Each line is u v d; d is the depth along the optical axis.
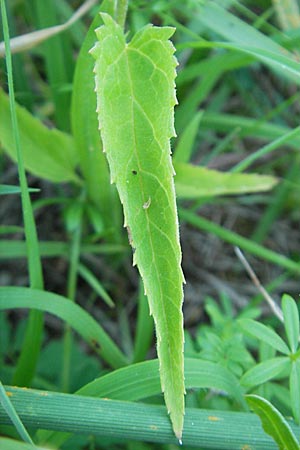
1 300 0.21
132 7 0.25
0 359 0.25
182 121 0.29
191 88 0.31
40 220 0.31
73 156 0.26
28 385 0.23
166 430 0.19
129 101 0.18
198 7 0.25
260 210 0.33
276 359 0.20
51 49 0.27
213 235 0.32
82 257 0.30
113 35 0.19
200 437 0.19
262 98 0.33
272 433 0.19
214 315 0.23
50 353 0.26
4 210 0.31
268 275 0.31
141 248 0.18
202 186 0.26
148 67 0.19
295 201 0.32
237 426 0.19
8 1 0.28
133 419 0.19
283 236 0.32
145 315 0.24
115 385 0.20
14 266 0.30
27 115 0.25
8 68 0.20
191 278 0.31
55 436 0.20
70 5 0.30
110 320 0.30
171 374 0.18
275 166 0.33
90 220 0.28
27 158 0.25
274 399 0.22
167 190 0.18
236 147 0.33
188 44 0.24
